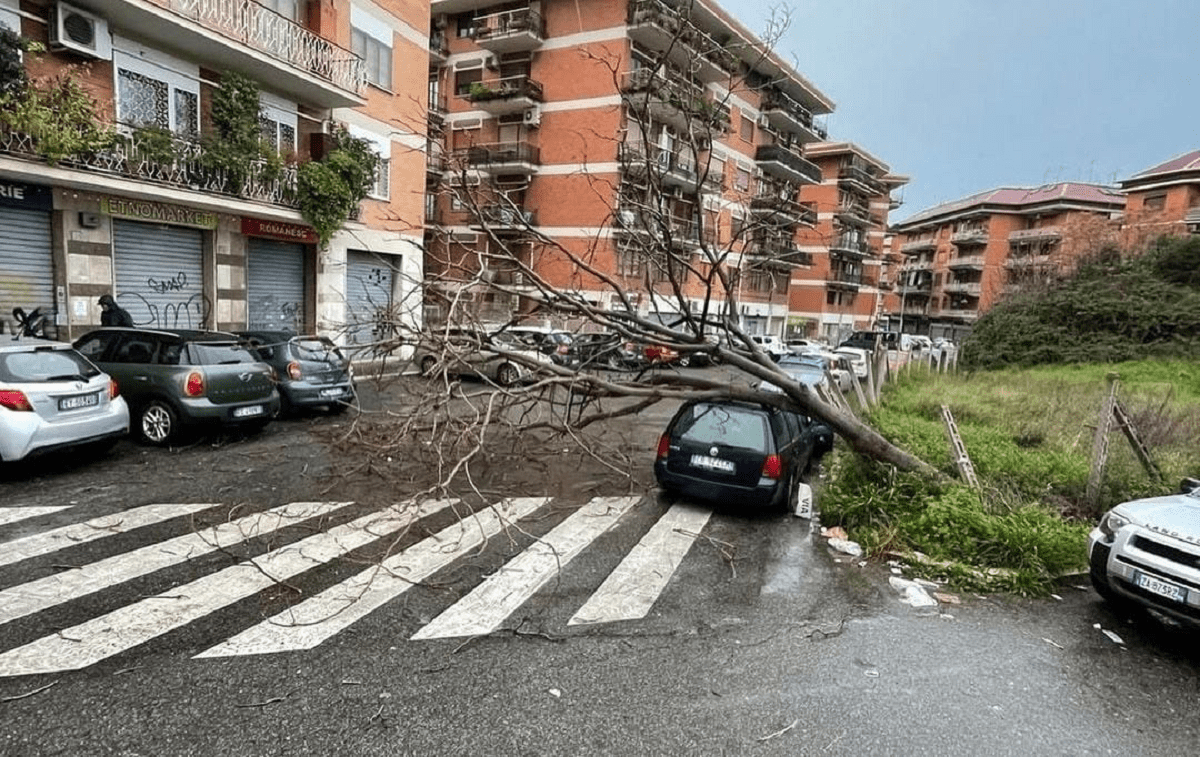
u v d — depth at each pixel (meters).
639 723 3.29
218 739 3.00
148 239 13.07
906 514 6.44
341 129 16.45
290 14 15.31
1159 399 14.55
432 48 30.66
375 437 7.79
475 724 3.21
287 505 6.43
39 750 2.86
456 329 6.80
